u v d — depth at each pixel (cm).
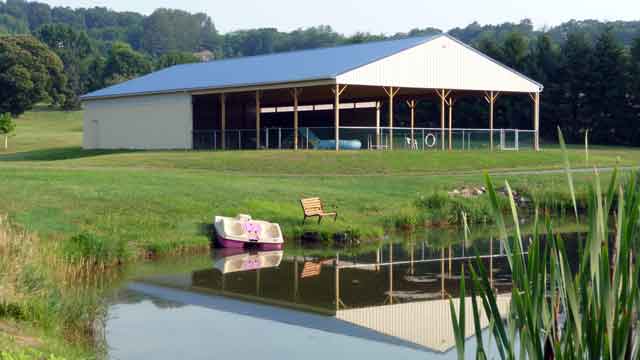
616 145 6756
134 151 4500
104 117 4959
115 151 4616
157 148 4575
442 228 2405
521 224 2428
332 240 2100
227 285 1534
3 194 2077
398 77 3953
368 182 2877
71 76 12581
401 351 1072
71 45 15688
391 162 3525
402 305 1381
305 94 4572
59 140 6844
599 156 4403
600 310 454
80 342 1028
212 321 1245
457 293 1485
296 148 3862
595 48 6862
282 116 5388
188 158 3541
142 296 1412
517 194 2769
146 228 1956
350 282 1589
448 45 4122
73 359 859
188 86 4388
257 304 1373
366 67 3831
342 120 5284
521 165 3825
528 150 4331
